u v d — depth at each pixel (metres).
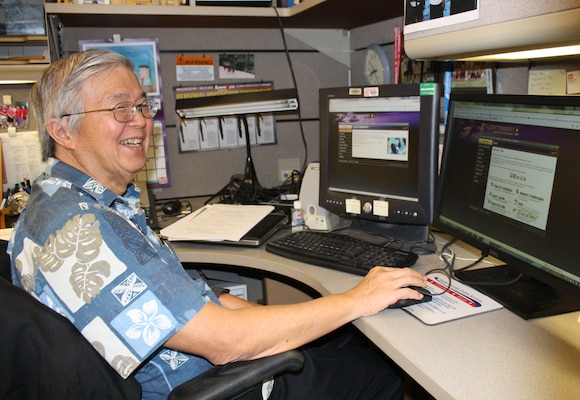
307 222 1.53
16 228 0.88
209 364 0.93
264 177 2.10
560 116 0.87
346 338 1.32
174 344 0.82
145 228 1.07
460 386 0.70
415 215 1.29
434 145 1.23
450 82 1.50
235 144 2.03
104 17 1.66
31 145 1.74
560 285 0.87
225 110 1.65
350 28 2.04
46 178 0.93
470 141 1.13
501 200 1.03
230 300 1.28
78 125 0.92
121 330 0.78
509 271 1.10
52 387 0.71
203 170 2.02
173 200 1.84
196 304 0.82
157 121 1.92
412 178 1.29
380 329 0.87
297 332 0.90
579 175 0.83
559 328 0.86
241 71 1.99
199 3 1.70
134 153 1.00
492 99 1.03
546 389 0.69
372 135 1.34
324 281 1.12
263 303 1.97
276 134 2.07
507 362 0.76
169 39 1.89
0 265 0.85
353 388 1.07
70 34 1.81
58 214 0.83
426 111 1.22
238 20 1.79
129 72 0.98
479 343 0.82
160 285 0.80
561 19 0.79
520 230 0.98
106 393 0.74
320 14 1.72
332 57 2.07
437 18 1.04
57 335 0.71
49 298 0.79
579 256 0.84
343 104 1.39
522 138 0.96
